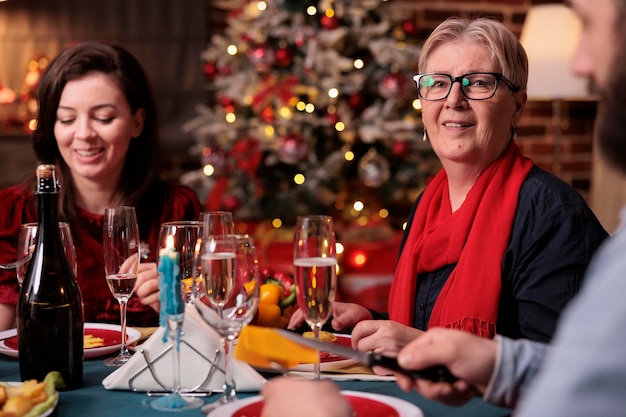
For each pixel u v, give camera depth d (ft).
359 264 13.35
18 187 7.22
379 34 14.01
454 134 5.60
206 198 14.33
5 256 6.71
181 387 4.10
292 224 14.39
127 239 4.79
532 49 14.34
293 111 13.82
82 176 7.04
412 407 3.56
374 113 13.79
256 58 13.50
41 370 4.15
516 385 3.21
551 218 5.14
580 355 1.82
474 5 16.42
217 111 15.17
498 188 5.49
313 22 13.92
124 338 4.89
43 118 7.07
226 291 3.69
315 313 3.97
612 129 2.05
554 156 16.53
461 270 5.34
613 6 1.95
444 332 3.33
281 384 3.02
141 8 15.80
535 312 4.95
